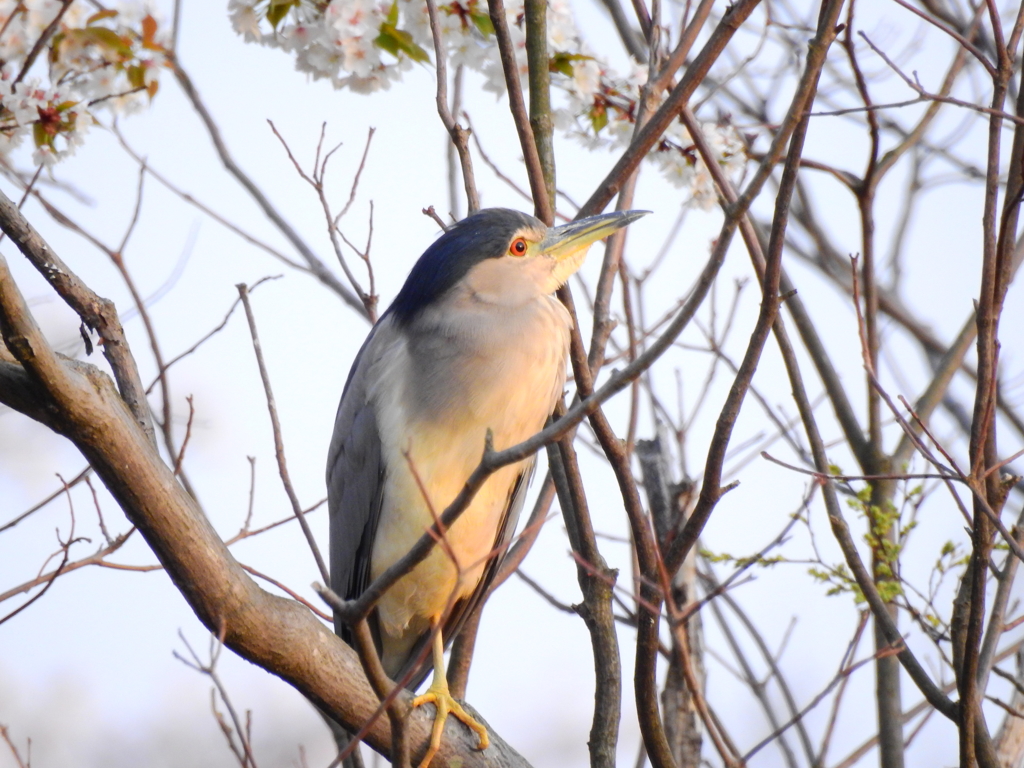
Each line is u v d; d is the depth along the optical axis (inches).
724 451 217.6
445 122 283.1
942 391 350.0
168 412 288.8
